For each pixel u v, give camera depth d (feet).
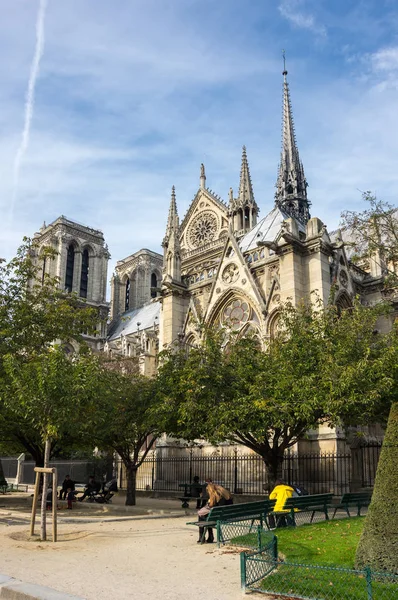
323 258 125.39
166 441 139.33
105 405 89.66
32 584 37.01
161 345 154.20
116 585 38.37
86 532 65.62
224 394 84.69
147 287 404.57
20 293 101.45
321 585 33.65
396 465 38.50
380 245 104.42
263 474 116.37
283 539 51.78
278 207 160.25
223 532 62.69
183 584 38.52
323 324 86.33
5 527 70.95
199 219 241.76
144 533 64.75
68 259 370.32
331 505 71.56
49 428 63.26
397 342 79.66
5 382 82.23
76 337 103.65
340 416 79.71
